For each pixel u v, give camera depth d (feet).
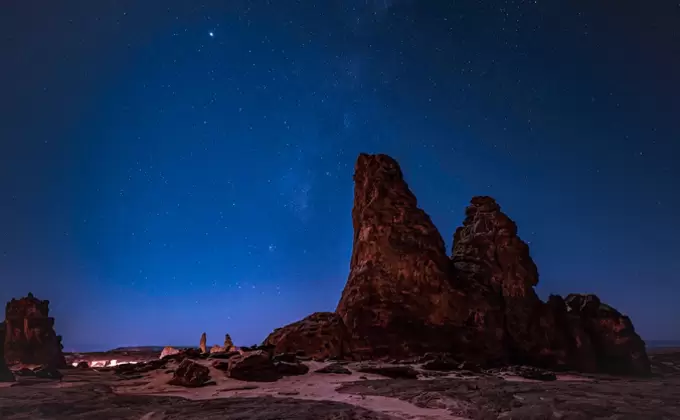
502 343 106.01
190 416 44.04
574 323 112.47
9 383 64.08
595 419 44.32
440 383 66.90
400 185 124.47
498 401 53.11
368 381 68.59
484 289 111.96
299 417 43.57
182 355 83.35
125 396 55.52
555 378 83.15
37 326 90.17
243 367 70.13
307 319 106.83
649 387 67.92
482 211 127.44
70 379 69.31
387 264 112.37
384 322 104.17
